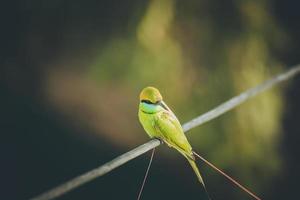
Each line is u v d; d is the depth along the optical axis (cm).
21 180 1536
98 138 1616
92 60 1340
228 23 1327
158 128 634
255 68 1314
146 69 1281
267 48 1332
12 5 1427
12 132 1583
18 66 1558
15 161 1554
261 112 1294
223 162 1302
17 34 1473
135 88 1306
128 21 1303
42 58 1555
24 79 1588
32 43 1489
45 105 1627
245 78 1307
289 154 1669
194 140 1314
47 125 1611
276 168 1312
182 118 1305
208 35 1315
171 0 1285
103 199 1529
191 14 1309
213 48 1317
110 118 1644
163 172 1587
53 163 1570
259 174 1309
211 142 1309
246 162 1299
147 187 1562
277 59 1359
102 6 1354
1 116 1591
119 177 1570
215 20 1325
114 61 1301
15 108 1602
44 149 1584
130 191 1552
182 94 1307
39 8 1414
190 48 1312
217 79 1314
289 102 1712
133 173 1580
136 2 1294
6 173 1537
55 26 1434
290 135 1692
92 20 1377
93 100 1647
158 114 638
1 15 1438
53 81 1616
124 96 1653
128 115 1650
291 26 1664
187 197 1540
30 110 1612
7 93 1591
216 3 1330
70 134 1616
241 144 1301
